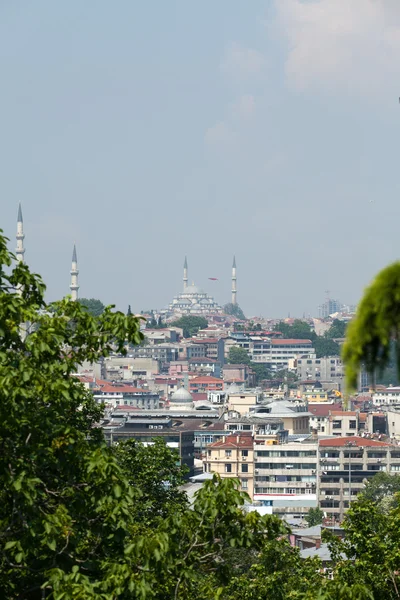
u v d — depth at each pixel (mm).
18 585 124562
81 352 131750
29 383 122000
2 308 123750
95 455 123125
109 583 114938
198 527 127750
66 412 135875
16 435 121500
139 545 117750
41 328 126125
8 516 122375
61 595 111250
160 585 135000
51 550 122250
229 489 127375
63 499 126438
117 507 122375
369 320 60875
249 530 129625
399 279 60656
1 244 133500
